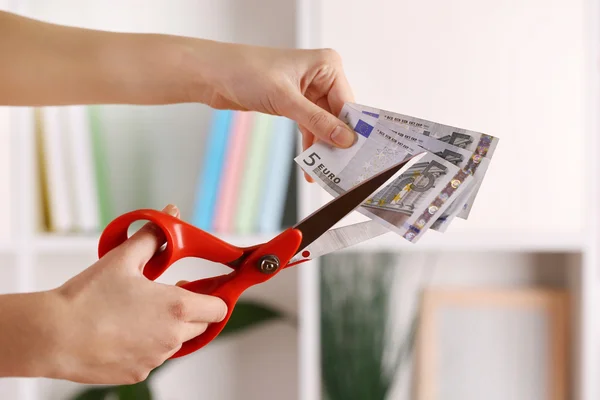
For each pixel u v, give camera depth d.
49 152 1.29
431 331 1.50
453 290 1.51
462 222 1.28
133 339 0.57
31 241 1.27
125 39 0.84
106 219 1.34
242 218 1.31
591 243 1.28
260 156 1.31
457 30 1.27
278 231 1.32
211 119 1.54
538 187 1.28
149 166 1.54
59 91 0.84
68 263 1.57
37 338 0.55
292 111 0.80
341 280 1.52
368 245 1.28
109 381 0.59
